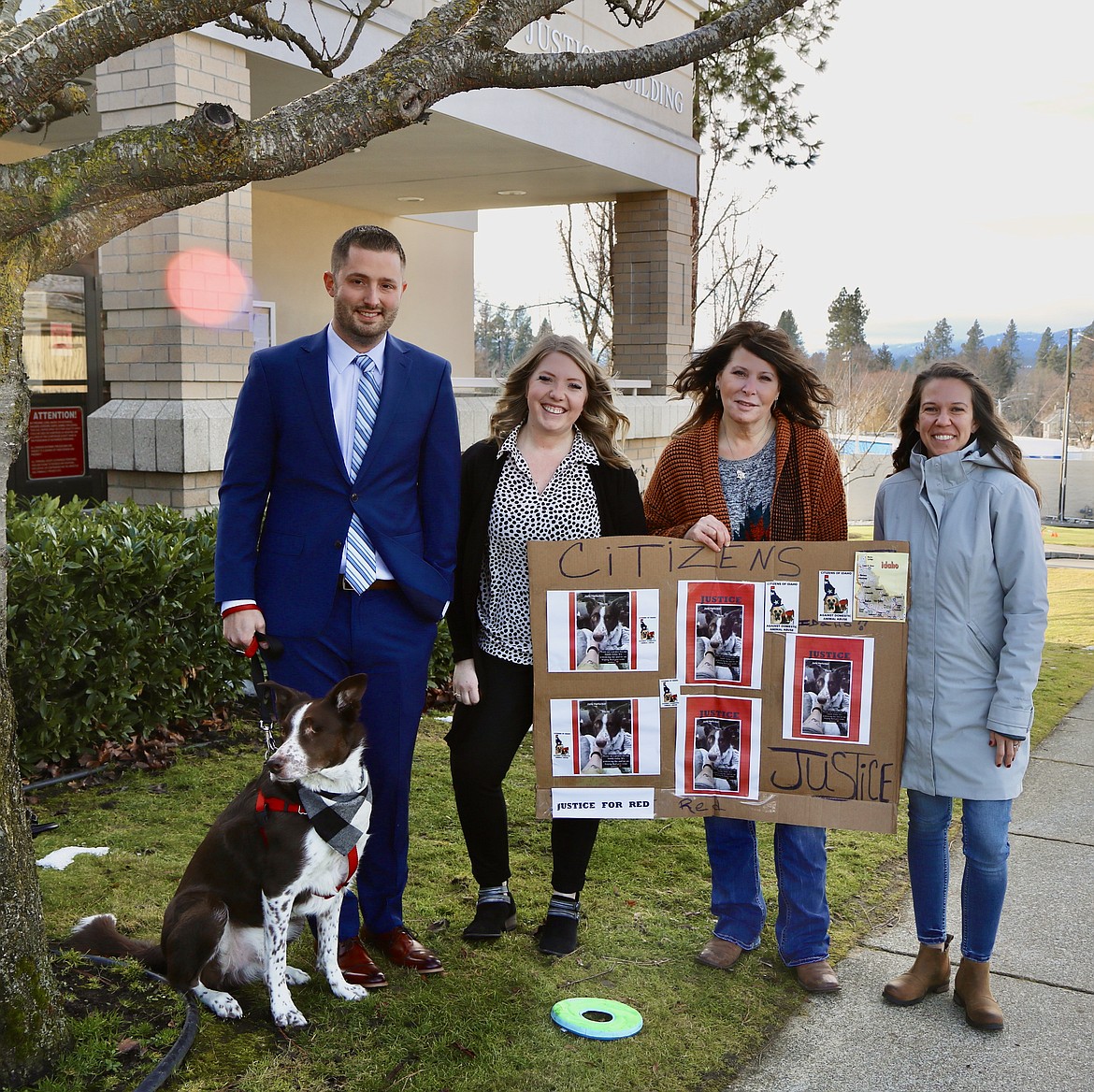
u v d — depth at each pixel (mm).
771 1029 3113
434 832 4535
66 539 4945
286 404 3174
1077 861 4566
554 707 3404
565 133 9883
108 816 4449
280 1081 2676
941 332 117438
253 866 2930
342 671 3254
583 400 3453
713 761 3393
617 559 3357
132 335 6754
